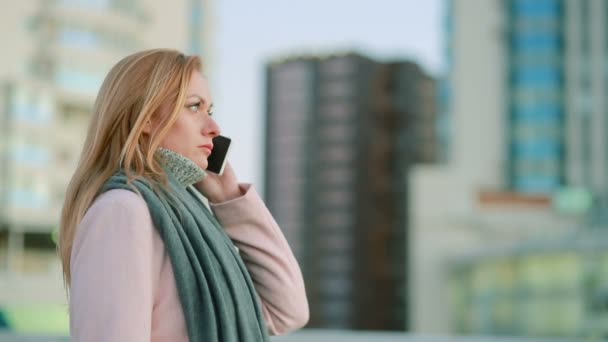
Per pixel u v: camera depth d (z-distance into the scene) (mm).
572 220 63156
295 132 121000
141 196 1157
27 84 51875
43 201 52000
